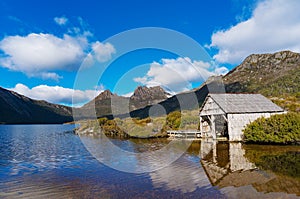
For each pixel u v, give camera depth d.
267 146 14.95
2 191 7.28
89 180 8.24
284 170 8.82
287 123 14.99
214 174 8.54
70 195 6.82
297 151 12.81
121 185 7.59
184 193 6.73
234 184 7.37
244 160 10.78
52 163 11.58
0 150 16.83
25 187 7.63
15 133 36.41
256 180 7.72
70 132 35.06
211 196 6.45
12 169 10.34
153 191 6.96
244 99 20.22
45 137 27.67
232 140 17.94
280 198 6.18
